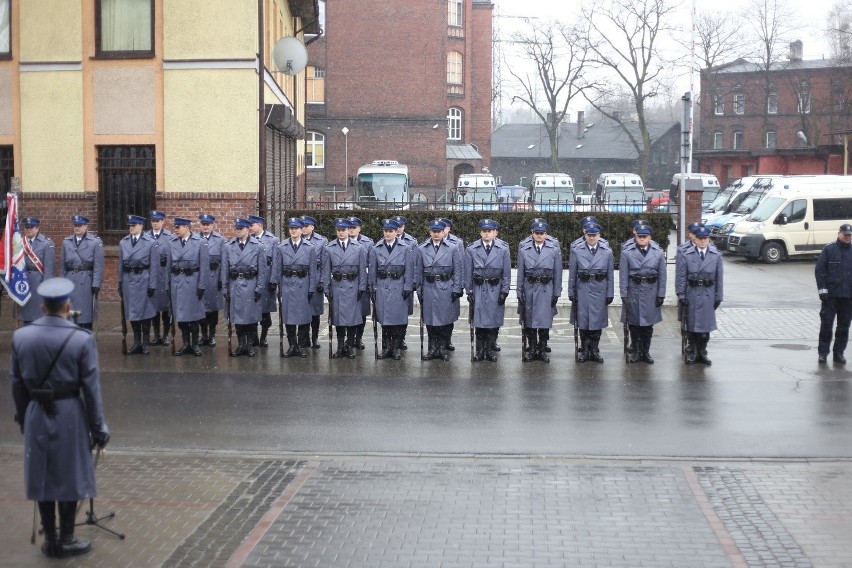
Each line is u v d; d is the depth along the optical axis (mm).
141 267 15289
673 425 11086
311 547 7418
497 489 8820
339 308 14977
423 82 62000
